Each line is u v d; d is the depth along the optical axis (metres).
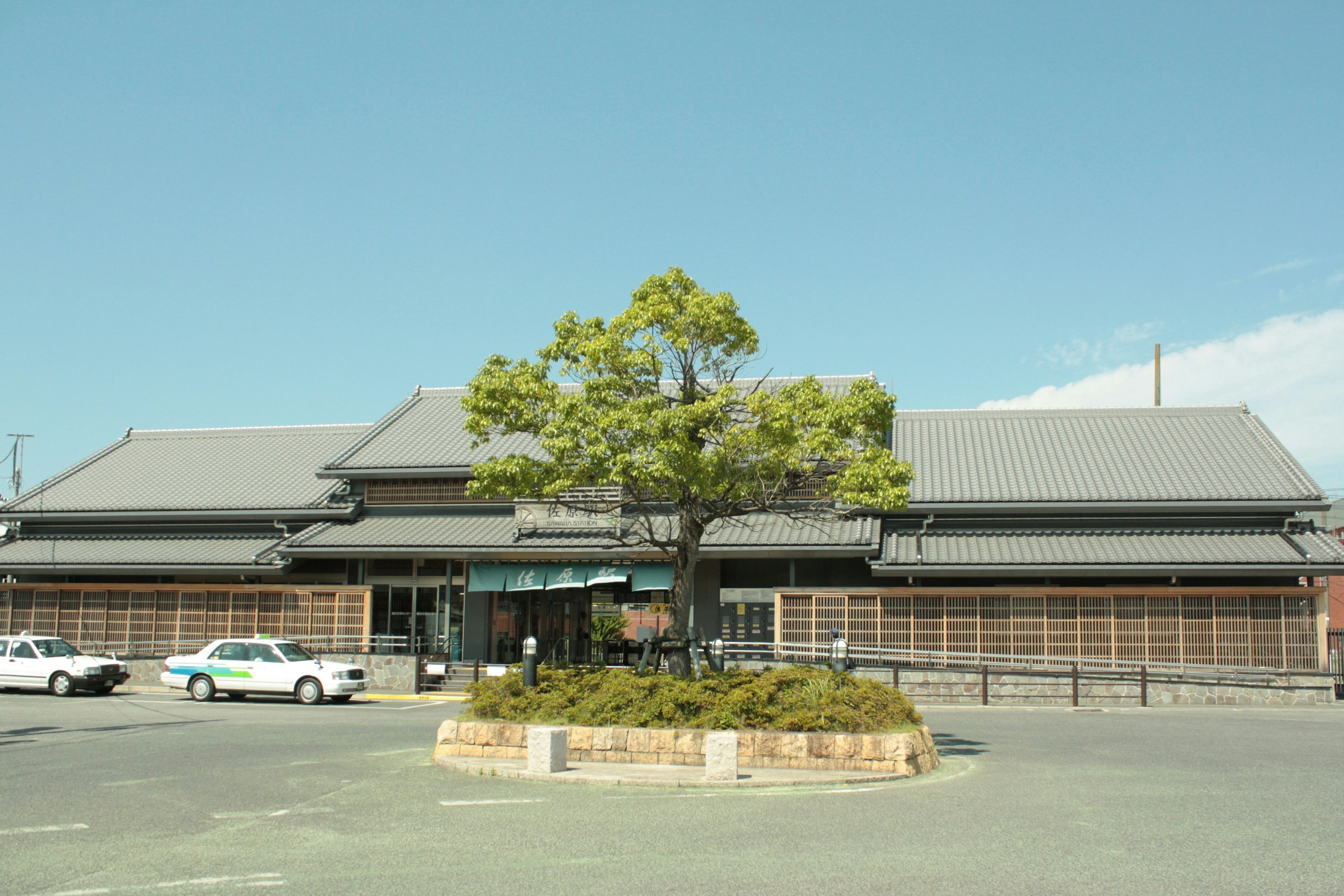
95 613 31.11
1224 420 31.39
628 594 29.92
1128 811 10.22
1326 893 7.21
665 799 10.92
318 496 32.16
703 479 14.52
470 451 31.52
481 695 14.83
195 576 31.59
